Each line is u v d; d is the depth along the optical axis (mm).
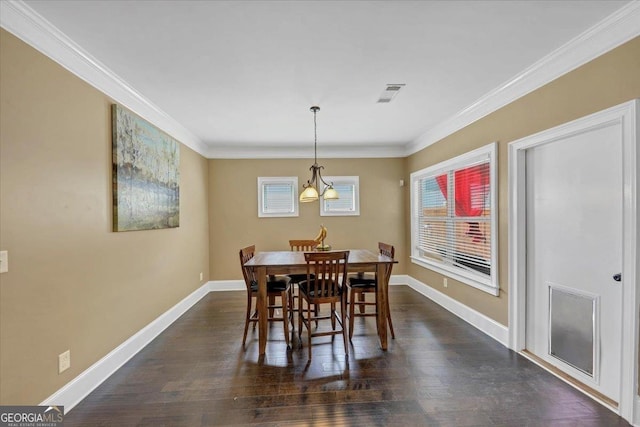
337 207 5453
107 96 2510
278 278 3301
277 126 4098
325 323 3611
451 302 3904
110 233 2520
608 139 2020
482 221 3338
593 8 1772
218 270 5266
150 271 3180
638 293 1793
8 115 1668
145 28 1909
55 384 1946
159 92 2891
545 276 2549
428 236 4715
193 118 3693
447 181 4090
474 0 1700
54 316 1951
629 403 1831
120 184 2609
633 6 1735
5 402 1648
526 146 2623
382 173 5477
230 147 5254
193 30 1941
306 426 1848
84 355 2203
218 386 2283
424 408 1998
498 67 2480
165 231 3551
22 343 1742
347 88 2871
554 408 1977
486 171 3271
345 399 2105
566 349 2357
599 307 2088
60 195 2012
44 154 1893
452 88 2889
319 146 5355
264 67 2445
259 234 5328
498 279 3004
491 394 2137
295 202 5367
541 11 1799
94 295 2320
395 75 2615
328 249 3652
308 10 1766
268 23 1882
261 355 2768
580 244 2225
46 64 1908
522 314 2752
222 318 3812
